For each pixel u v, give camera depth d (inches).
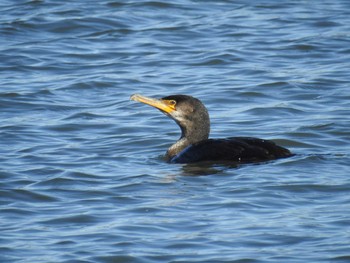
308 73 882.1
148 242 518.3
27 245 516.7
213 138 690.8
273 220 542.6
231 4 1111.0
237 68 908.6
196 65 922.1
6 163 663.8
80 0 1117.1
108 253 505.0
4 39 999.6
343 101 806.5
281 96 826.8
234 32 1013.8
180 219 547.8
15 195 593.6
